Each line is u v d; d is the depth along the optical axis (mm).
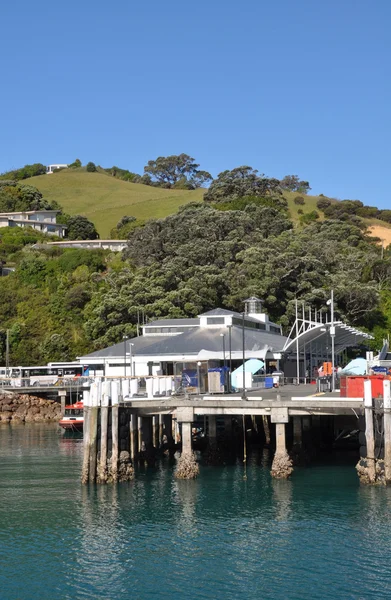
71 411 90062
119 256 166000
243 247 143750
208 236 150250
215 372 57469
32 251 170625
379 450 43969
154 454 57562
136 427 54469
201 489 46469
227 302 126875
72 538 37594
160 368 83312
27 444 76938
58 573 33062
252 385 64250
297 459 53812
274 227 168125
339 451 62594
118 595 30562
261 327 101875
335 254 150625
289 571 32406
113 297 125000
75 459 64438
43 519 41125
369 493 43281
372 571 32125
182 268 134500
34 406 108312
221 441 61594
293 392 59969
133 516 40844
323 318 129250
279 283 131375
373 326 137875
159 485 47781
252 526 38469
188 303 122000
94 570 33281
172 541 36625
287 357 90000
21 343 135125
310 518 39406
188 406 47969
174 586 31250
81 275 152000
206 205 190000
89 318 132000
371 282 139750
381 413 42969
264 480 48750
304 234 158125
